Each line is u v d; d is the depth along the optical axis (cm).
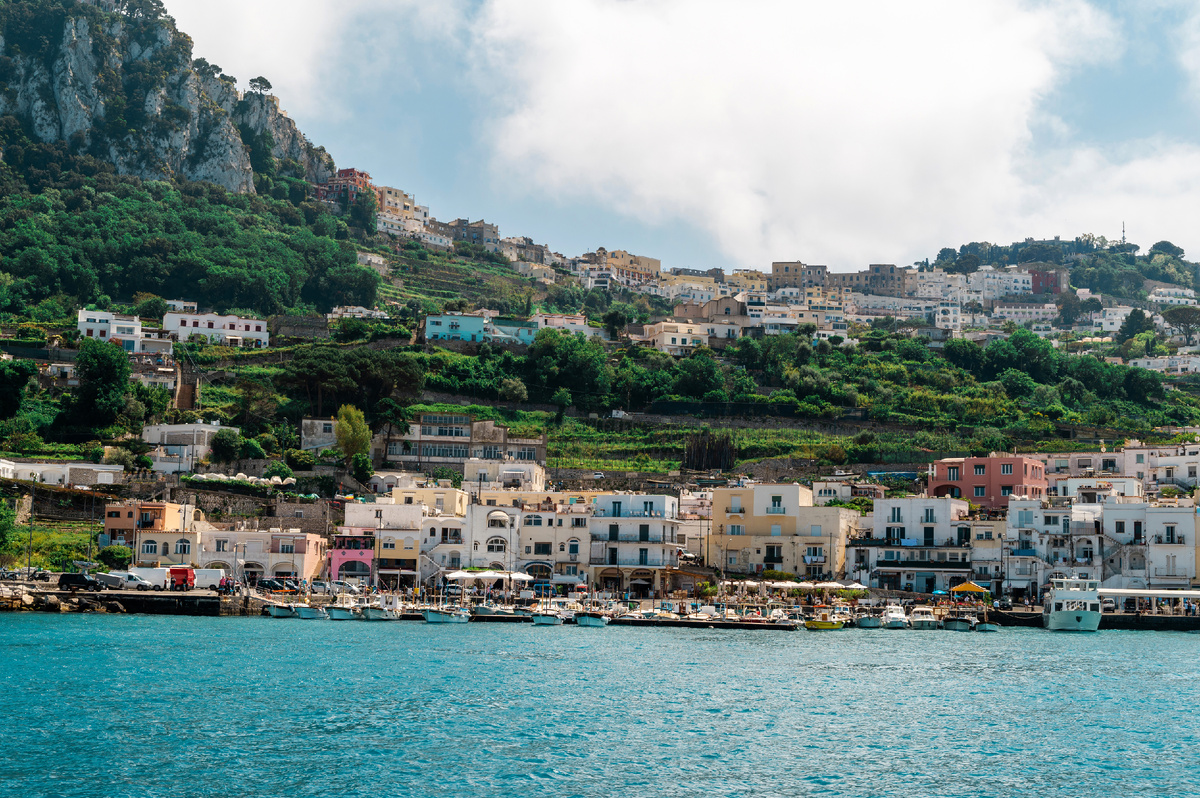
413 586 18150
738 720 8619
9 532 17075
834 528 18762
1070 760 7544
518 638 13438
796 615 16062
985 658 12050
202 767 7000
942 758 7562
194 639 12319
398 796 6550
